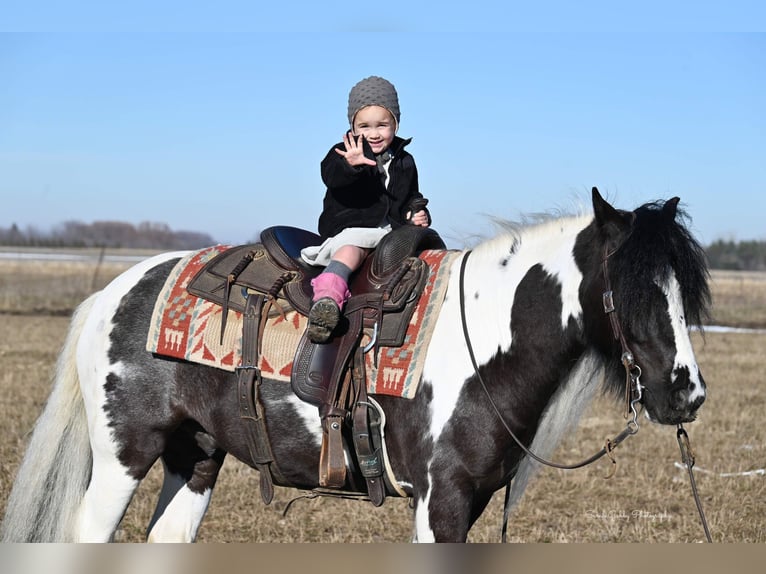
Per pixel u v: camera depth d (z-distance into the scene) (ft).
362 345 12.56
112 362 13.88
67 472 14.24
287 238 14.03
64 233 244.42
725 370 44.75
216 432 13.70
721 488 23.09
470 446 11.95
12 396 32.55
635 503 21.85
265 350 13.05
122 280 14.64
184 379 13.69
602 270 11.55
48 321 63.93
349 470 12.87
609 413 33.14
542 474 24.18
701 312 11.31
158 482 22.85
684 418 11.01
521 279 12.32
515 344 12.11
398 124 14.25
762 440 28.58
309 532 19.34
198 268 14.15
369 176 13.78
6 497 20.36
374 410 12.48
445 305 12.63
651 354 11.04
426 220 14.05
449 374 12.14
